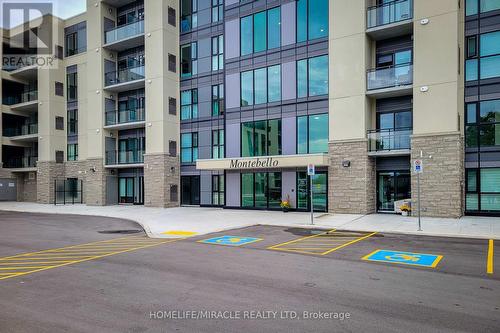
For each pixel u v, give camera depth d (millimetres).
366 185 19828
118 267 8797
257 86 24266
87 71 32000
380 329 5082
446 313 5680
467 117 18703
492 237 12578
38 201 35750
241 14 25094
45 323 5348
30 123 39812
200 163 24734
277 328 5137
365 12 20141
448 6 17984
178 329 5113
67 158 35844
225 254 10336
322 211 21562
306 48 22375
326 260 9445
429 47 18359
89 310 5879
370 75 20203
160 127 27531
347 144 20406
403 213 18984
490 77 18219
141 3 31188
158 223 17969
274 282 7406
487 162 18188
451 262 9148
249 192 24391
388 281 7453
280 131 23203
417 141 18453
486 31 18359
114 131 31922
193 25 28375
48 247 11836
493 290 6844
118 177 32031
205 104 27609
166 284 7324
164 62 27625
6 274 8203
